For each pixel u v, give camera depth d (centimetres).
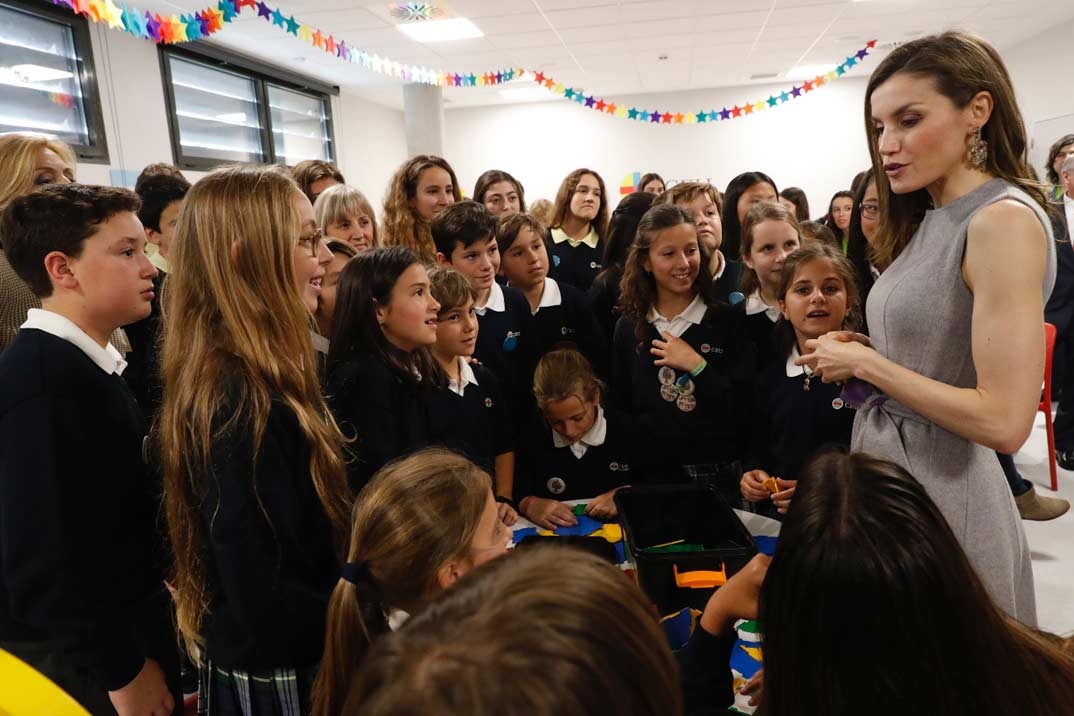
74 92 453
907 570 45
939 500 92
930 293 89
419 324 139
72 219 102
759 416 168
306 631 90
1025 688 47
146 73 507
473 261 198
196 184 95
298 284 99
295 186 99
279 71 679
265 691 92
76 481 98
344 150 835
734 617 70
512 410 202
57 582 96
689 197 229
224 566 85
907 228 102
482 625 33
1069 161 327
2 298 145
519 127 976
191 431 88
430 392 148
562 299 220
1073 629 187
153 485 111
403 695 31
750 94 907
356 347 140
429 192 257
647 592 110
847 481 50
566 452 175
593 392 170
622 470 177
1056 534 246
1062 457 316
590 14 532
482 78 702
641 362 181
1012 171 86
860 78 880
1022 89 722
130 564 106
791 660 48
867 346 101
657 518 142
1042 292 81
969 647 45
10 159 165
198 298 93
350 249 185
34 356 98
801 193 448
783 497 131
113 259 105
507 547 91
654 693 34
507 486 176
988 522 92
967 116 84
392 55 646
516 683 30
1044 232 81
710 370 168
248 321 91
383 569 81
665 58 700
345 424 129
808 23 586
